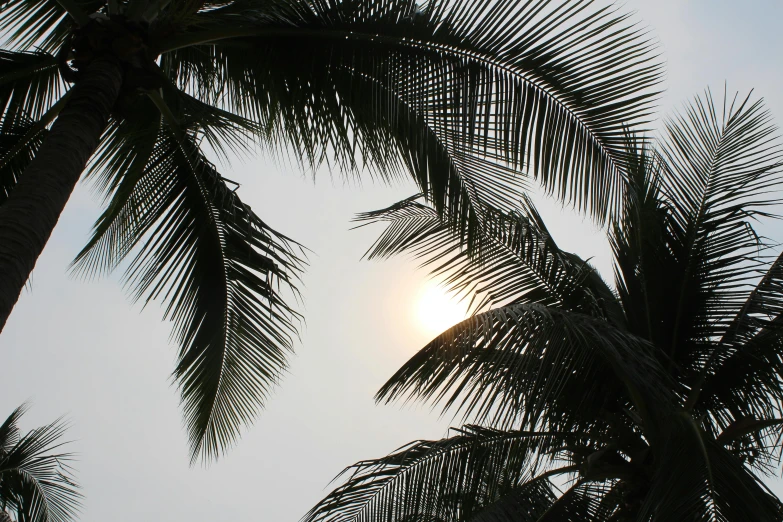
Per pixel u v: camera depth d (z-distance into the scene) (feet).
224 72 17.48
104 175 19.20
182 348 21.06
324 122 16.11
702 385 21.81
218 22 15.57
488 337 17.97
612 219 15.89
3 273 9.45
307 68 15.93
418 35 15.35
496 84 15.48
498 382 18.93
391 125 15.97
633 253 22.70
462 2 14.93
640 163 15.62
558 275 23.90
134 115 14.73
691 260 22.24
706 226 22.35
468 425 22.40
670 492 15.58
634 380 17.79
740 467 16.30
